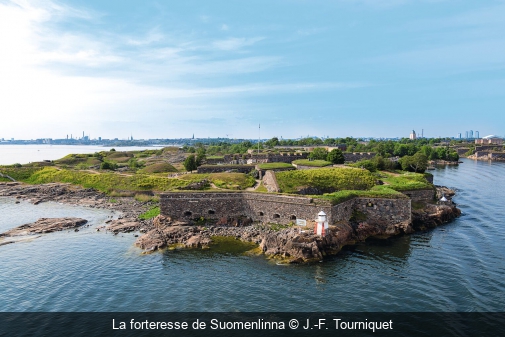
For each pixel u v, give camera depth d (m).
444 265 40.28
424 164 90.19
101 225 59.94
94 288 35.50
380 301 32.38
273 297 33.47
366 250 45.97
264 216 56.06
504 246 46.25
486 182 106.19
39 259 43.44
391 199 54.25
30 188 96.25
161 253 45.28
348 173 66.88
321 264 41.25
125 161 155.00
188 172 95.94
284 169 77.69
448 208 61.03
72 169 116.06
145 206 74.88
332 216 49.41
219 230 53.91
